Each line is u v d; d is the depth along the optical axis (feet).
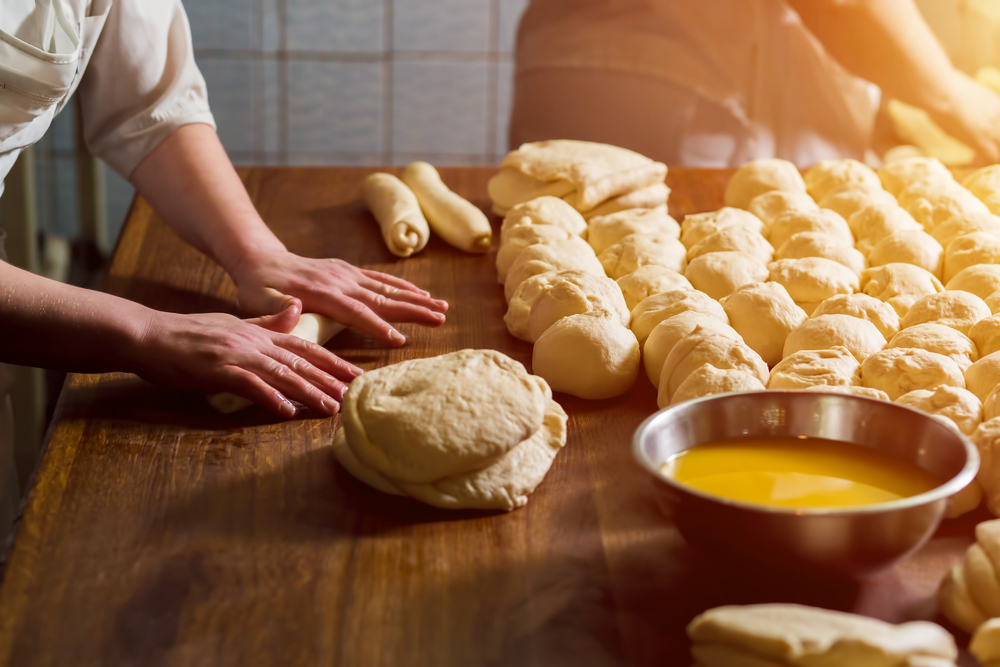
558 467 2.64
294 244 4.47
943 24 6.78
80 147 8.56
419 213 4.51
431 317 3.58
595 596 2.07
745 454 2.23
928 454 2.13
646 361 3.13
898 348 2.82
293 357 2.96
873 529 1.83
